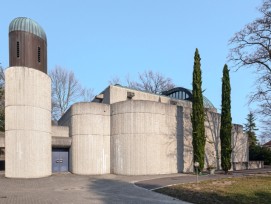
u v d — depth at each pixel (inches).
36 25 1149.1
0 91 1813.5
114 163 1266.0
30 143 1069.1
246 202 651.5
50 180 1015.0
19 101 1069.1
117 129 1269.7
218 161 1560.0
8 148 1064.2
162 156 1259.8
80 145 1275.8
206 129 1509.6
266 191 775.1
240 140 1823.3
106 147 1295.5
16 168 1050.1
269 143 2972.4
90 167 1256.2
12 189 798.5
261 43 1217.4
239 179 1021.2
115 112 1288.1
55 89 2305.6
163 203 626.5
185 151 1353.3
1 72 1921.8
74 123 1305.4
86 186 869.8
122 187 846.5
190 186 846.5
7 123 1073.5
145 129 1229.7
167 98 1617.9
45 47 1181.7
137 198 674.2
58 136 1316.4
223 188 815.1
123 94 1449.3
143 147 1219.9
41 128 1111.6
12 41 1107.9
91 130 1278.3
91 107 1290.6
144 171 1210.6
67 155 1360.7
